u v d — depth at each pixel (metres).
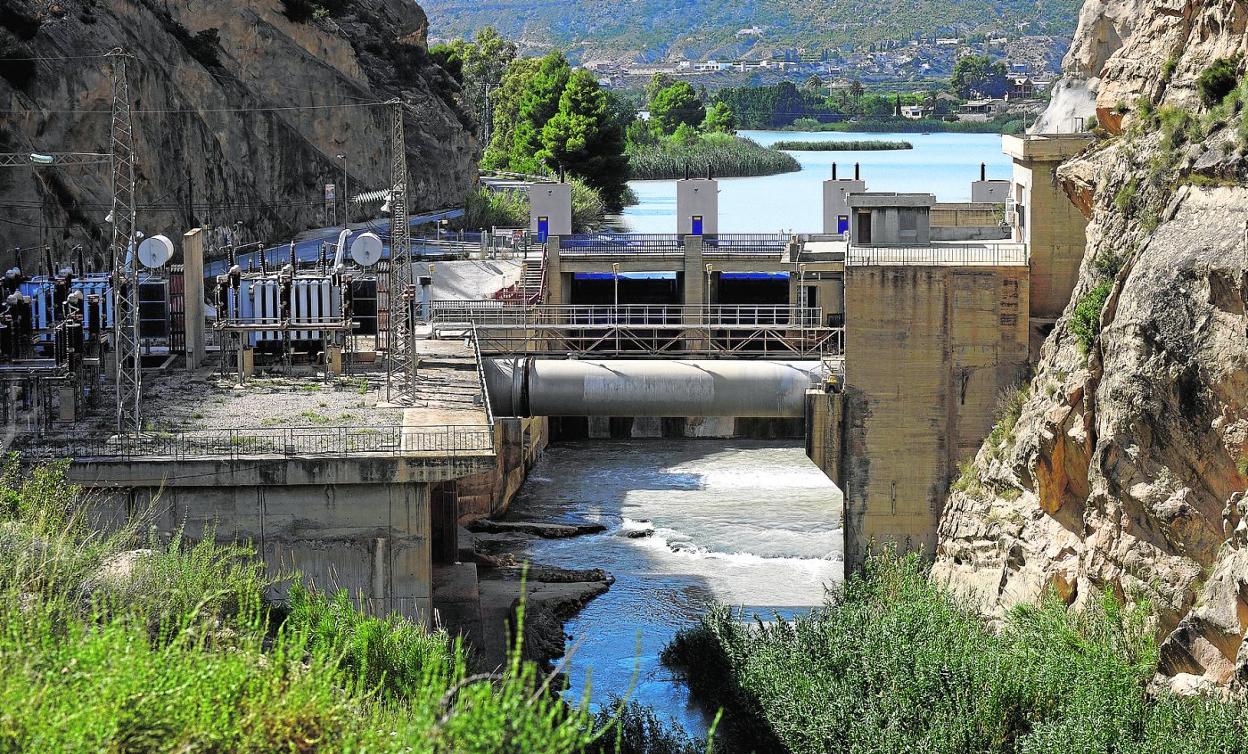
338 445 80.19
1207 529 73.62
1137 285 78.81
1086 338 86.62
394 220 94.62
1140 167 87.06
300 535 78.44
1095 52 126.44
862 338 97.50
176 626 53.69
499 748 36.44
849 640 77.44
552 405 100.75
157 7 169.25
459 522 113.50
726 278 161.12
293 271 106.94
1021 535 89.00
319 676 41.97
